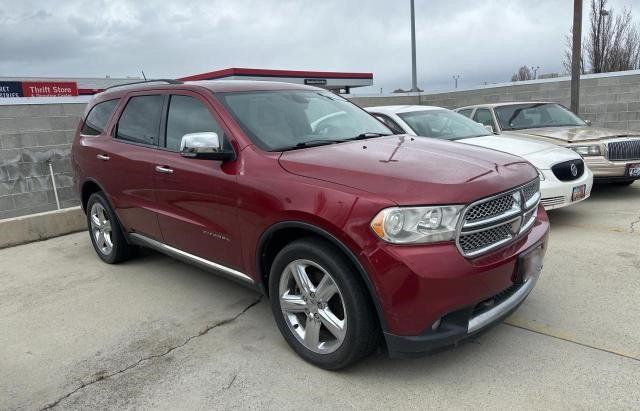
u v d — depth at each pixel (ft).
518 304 10.12
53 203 26.96
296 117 13.02
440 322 9.00
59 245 20.83
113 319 13.28
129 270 17.04
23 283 16.42
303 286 10.14
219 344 11.63
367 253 8.76
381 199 8.83
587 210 21.97
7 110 24.98
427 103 53.16
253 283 11.55
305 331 10.46
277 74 66.59
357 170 9.73
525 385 9.41
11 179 25.45
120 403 9.60
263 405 9.29
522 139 21.17
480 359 10.37
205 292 14.82
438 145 12.12
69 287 15.79
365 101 49.19
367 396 9.36
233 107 12.43
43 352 11.72
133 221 15.42
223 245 11.94
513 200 10.02
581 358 10.19
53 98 26.40
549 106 27.94
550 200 18.48
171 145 13.64
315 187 9.64
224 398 9.56
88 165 16.94
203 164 12.16
